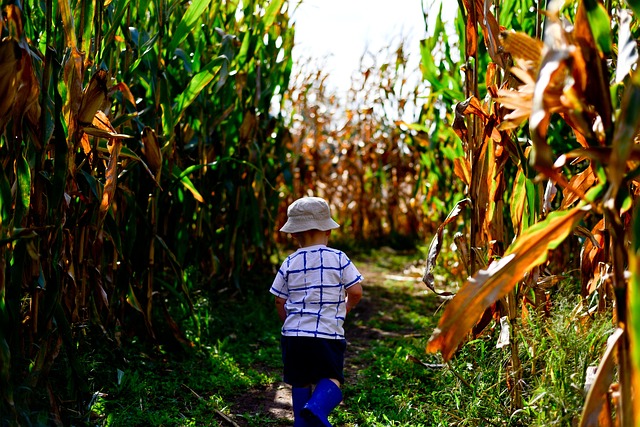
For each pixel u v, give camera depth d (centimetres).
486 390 296
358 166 1023
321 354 289
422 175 806
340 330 298
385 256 938
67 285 321
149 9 444
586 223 452
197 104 514
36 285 272
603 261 292
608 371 200
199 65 460
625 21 203
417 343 449
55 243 272
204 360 415
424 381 380
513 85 286
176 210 541
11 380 248
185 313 471
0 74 229
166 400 345
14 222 251
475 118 322
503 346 297
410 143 790
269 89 604
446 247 699
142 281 401
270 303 588
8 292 253
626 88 212
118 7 335
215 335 476
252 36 524
